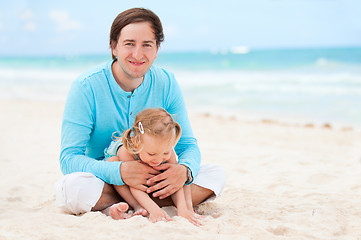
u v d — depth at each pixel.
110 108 3.16
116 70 3.13
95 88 3.09
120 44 2.96
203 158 6.00
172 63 36.69
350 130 9.55
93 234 2.56
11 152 6.25
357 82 18.16
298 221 2.99
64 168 3.13
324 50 40.97
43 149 6.52
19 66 38.56
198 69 29.19
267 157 6.09
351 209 3.29
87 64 40.59
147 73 3.25
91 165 3.03
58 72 29.56
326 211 3.18
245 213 3.21
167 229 2.65
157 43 3.05
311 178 4.66
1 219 2.94
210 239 2.54
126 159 3.12
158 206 3.05
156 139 2.87
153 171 3.02
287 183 4.39
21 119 10.45
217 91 18.02
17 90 19.88
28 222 2.81
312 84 18.38
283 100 15.09
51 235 2.54
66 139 3.12
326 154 6.61
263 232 2.70
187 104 15.12
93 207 3.01
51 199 3.66
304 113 12.59
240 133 8.98
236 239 2.55
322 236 2.69
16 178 4.54
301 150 7.09
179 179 3.03
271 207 3.38
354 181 4.44
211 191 3.26
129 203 3.07
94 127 3.22
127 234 2.56
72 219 2.85
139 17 2.92
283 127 9.88
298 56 34.78
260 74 23.62
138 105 3.27
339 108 13.07
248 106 14.27
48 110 12.62
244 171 5.10
